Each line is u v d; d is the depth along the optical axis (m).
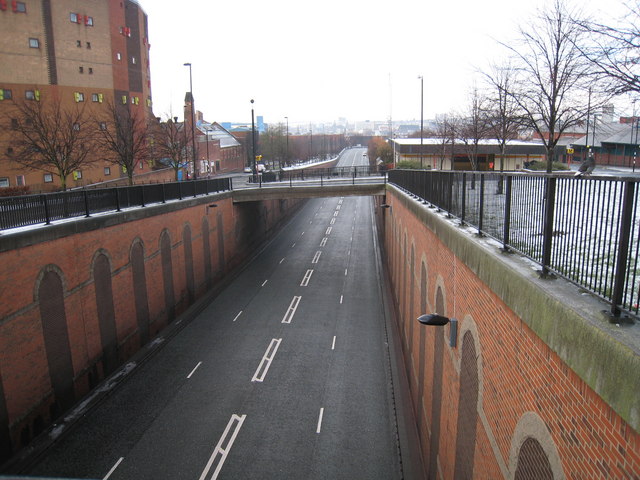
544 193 5.65
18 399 13.47
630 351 3.13
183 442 14.20
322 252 40.06
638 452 3.07
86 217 17.20
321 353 20.42
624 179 3.85
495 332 6.44
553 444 4.42
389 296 27.95
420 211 14.59
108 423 15.15
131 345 20.09
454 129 37.44
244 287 30.50
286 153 94.38
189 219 26.62
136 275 20.56
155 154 54.59
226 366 19.23
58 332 15.30
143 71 56.59
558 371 4.38
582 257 4.89
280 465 13.20
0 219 13.80
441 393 10.43
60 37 44.66
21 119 40.22
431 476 11.49
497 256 6.59
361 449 13.86
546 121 17.88
